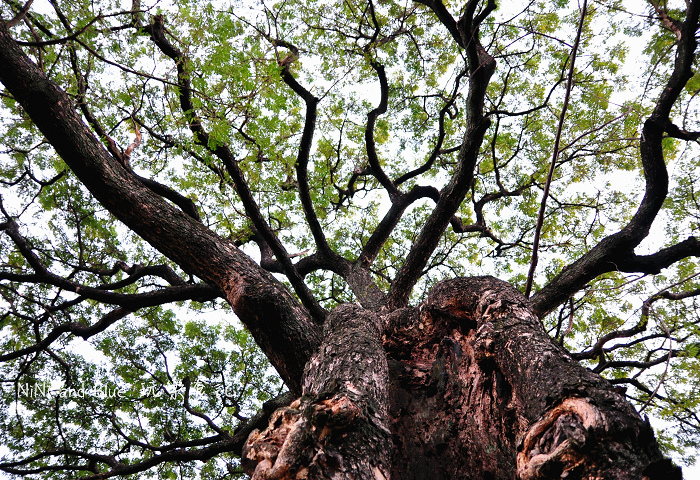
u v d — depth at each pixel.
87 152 3.93
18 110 6.60
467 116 5.34
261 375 8.16
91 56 6.10
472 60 5.32
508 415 2.71
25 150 7.04
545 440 1.89
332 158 8.50
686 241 5.13
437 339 3.73
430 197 7.51
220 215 7.30
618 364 5.59
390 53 8.20
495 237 8.12
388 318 4.08
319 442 2.01
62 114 3.87
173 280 6.76
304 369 3.24
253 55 4.45
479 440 2.95
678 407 4.47
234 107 4.54
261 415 4.86
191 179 6.92
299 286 5.37
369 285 6.43
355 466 1.95
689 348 4.32
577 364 2.29
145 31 5.30
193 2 4.80
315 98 5.93
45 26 6.15
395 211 7.45
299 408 2.35
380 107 7.62
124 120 6.32
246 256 4.16
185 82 4.97
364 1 7.70
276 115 4.93
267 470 2.00
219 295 5.58
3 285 6.98
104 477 5.52
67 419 7.65
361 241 9.17
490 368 2.86
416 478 3.10
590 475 1.67
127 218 4.03
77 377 7.86
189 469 7.63
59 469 6.28
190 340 8.16
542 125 8.04
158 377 7.92
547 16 6.88
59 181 7.54
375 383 2.66
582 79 6.90
